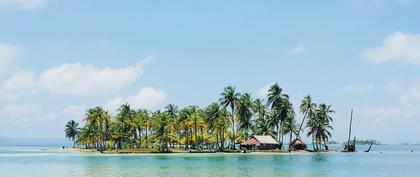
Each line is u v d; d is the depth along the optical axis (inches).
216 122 6304.1
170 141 6486.2
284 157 5064.0
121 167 3417.8
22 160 4441.4
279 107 6599.4
